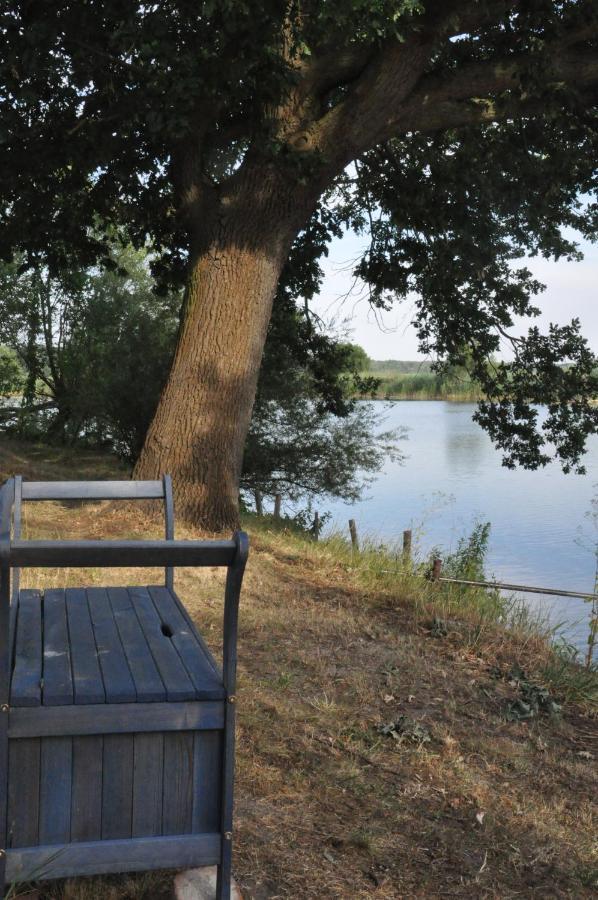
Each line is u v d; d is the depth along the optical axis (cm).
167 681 294
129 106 1093
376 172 1595
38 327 2511
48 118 1189
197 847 289
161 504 1063
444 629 736
